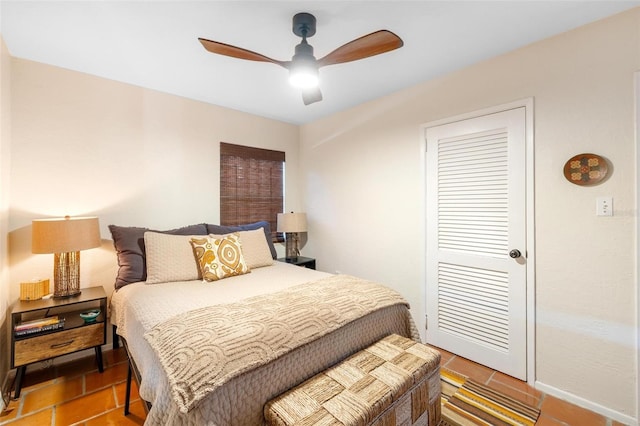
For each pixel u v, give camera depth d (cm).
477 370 226
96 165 251
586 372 184
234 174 342
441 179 254
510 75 214
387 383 133
